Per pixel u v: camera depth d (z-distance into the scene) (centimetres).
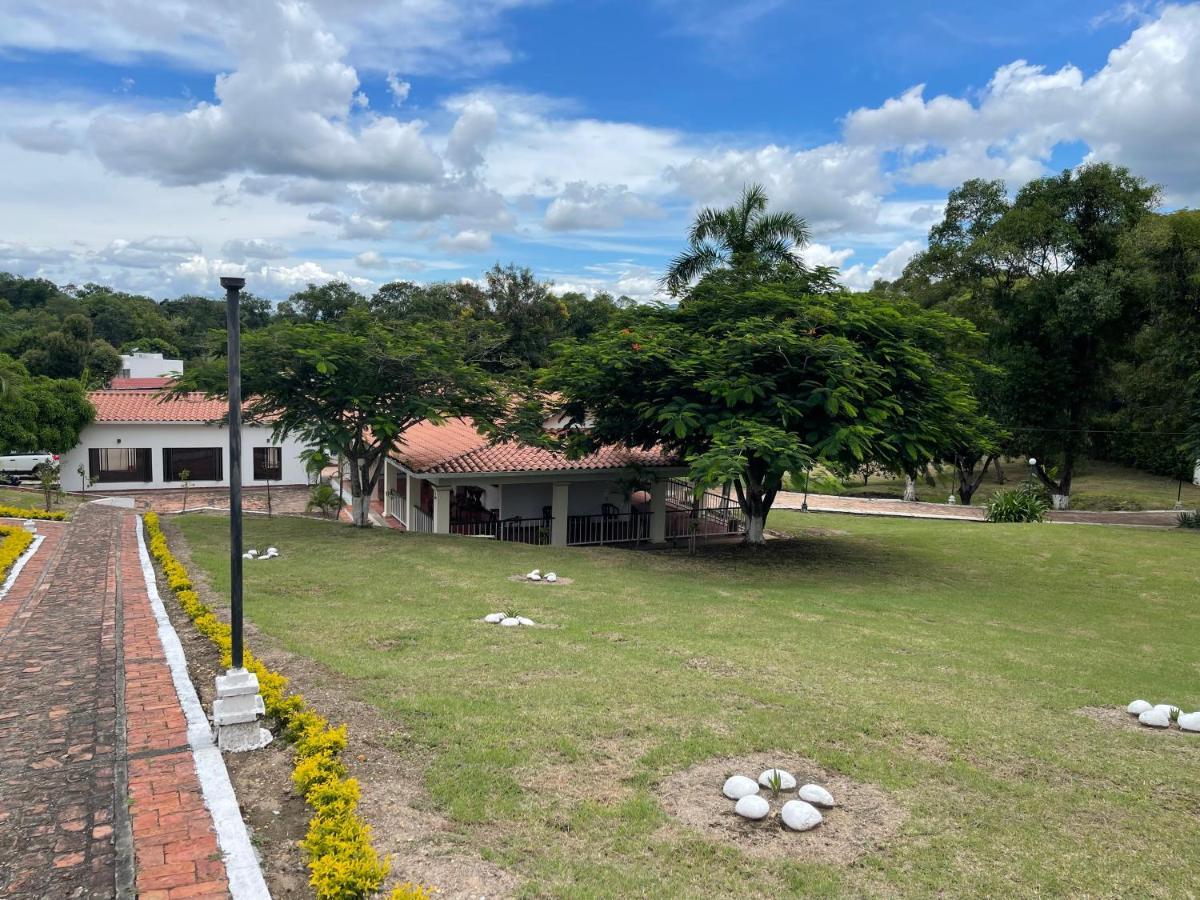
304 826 421
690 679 726
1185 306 2486
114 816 428
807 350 1349
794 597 1265
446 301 4350
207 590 1034
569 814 458
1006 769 560
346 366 1561
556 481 1931
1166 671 948
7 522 1634
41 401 2494
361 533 1670
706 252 1911
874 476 4572
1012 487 3972
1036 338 3039
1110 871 431
